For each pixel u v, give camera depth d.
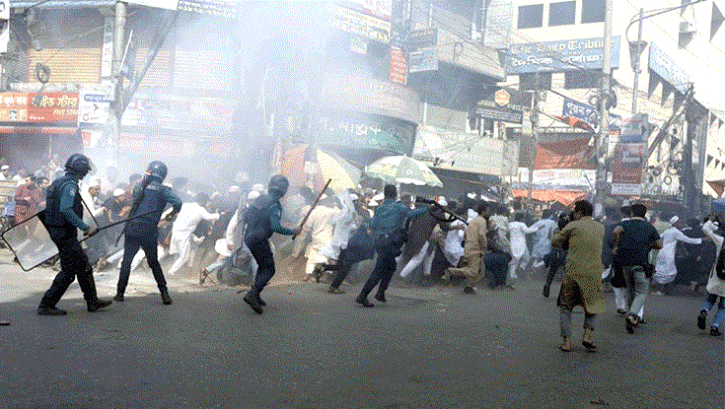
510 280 14.32
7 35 17.34
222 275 10.36
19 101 20.70
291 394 4.54
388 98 23.11
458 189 27.42
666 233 13.31
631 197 27.84
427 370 5.43
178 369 4.99
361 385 4.87
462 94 28.22
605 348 7.02
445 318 8.33
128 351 5.45
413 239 12.11
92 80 20.97
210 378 4.80
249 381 4.80
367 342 6.43
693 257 13.88
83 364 4.96
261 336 6.39
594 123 31.03
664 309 11.02
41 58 21.36
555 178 32.41
